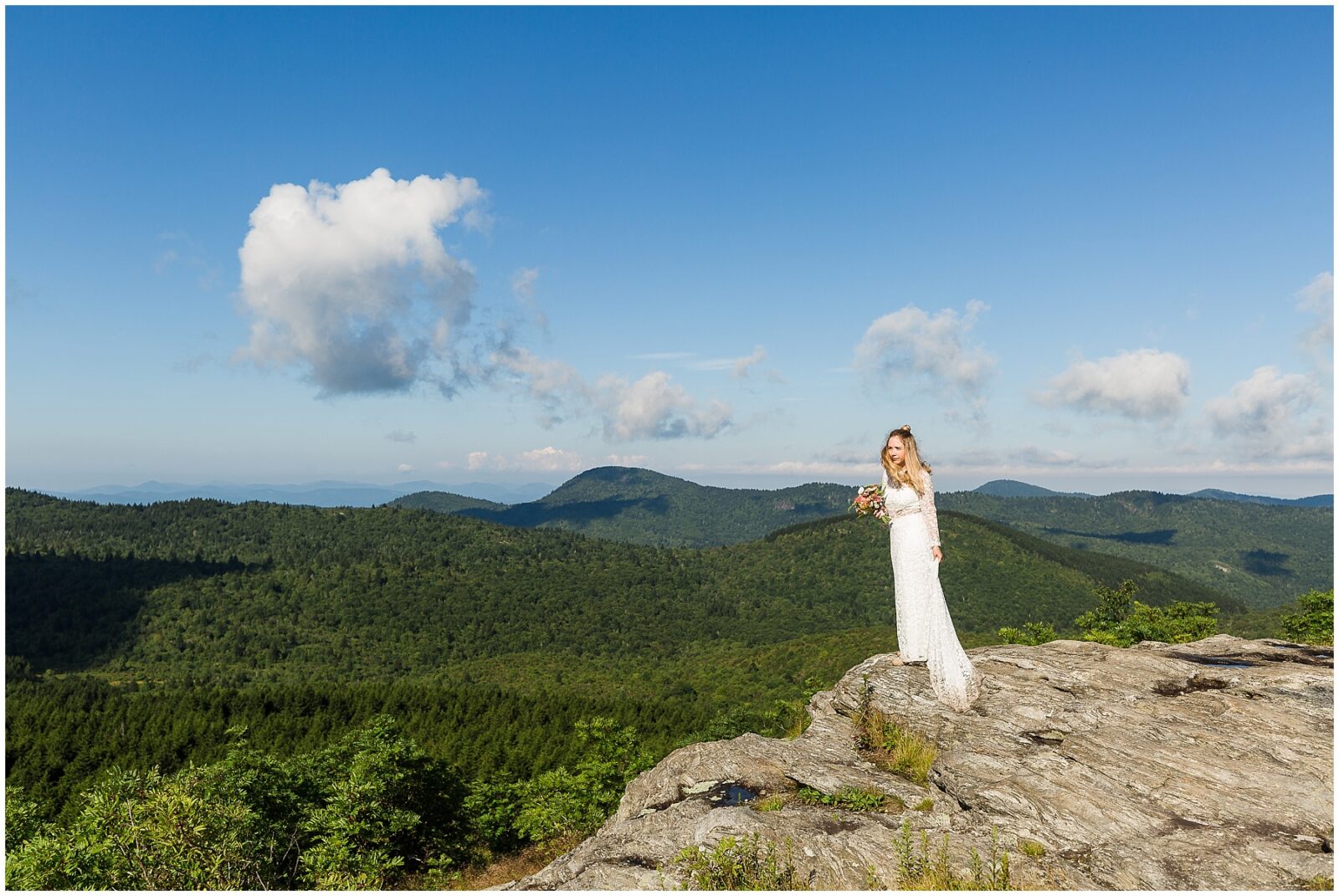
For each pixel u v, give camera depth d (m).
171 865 10.99
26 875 10.59
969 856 6.90
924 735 9.61
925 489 10.61
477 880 19.97
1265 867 6.20
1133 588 47.94
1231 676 10.27
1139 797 7.46
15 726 101.06
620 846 7.81
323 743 100.19
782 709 44.19
